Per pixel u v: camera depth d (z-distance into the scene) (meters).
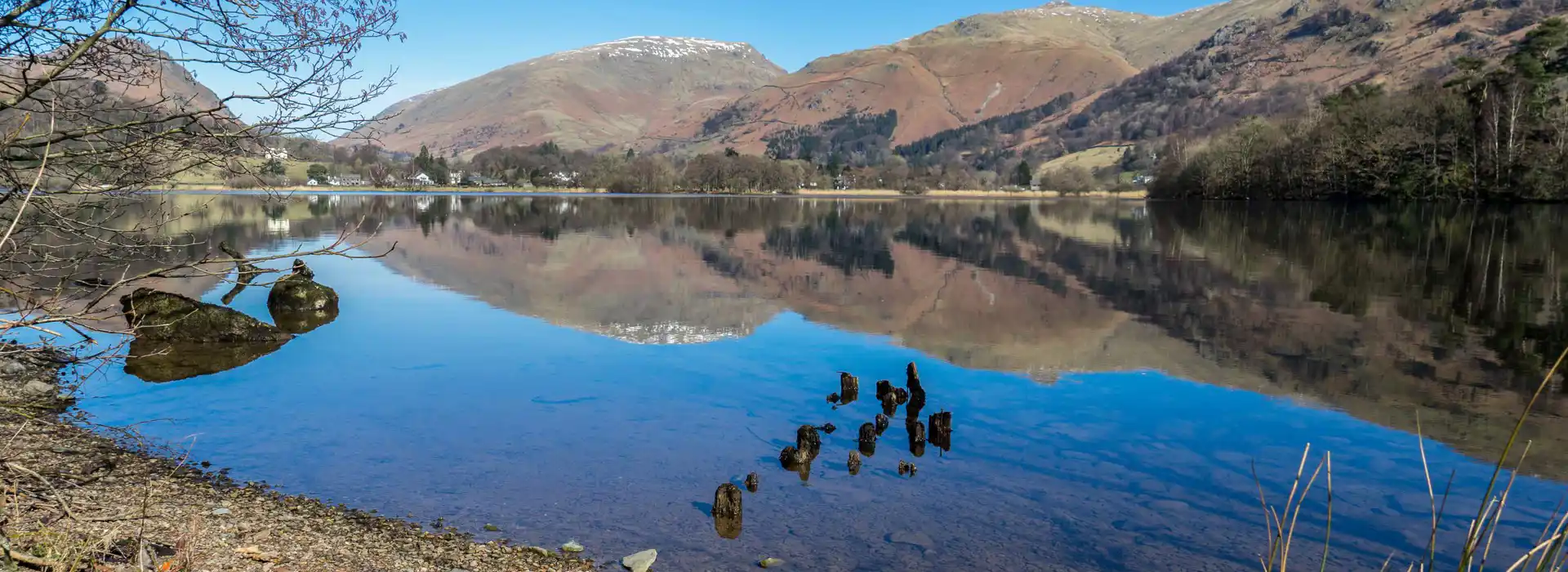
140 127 5.97
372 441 8.48
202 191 82.81
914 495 7.25
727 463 8.00
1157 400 10.45
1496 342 14.52
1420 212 63.38
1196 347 13.91
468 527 6.47
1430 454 8.54
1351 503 7.19
